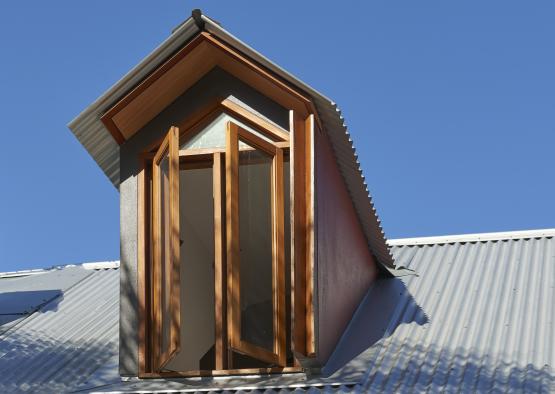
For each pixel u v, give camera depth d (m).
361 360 10.27
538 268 11.98
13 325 12.54
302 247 10.01
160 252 10.41
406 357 10.20
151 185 10.78
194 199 12.05
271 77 10.31
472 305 11.24
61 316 12.75
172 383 10.06
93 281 13.97
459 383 9.46
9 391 10.66
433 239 13.48
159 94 10.63
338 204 11.09
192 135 10.75
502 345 10.09
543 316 10.60
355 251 11.69
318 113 10.44
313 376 9.98
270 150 10.34
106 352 11.45
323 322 10.16
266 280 10.25
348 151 10.76
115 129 10.75
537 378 9.27
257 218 10.33
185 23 10.31
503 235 13.14
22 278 14.77
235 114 10.67
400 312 11.40
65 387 10.67
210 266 12.66
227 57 10.52
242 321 10.20
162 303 10.30
